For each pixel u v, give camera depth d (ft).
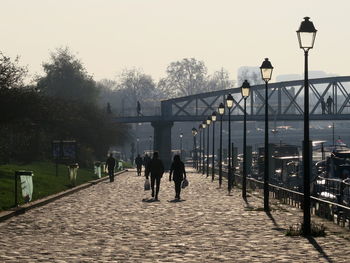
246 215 98.89
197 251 62.13
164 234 75.41
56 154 202.08
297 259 57.26
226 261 56.24
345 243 67.46
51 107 253.65
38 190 138.41
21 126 222.28
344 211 83.76
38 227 82.28
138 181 218.18
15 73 186.70
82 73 491.31
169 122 528.22
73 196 141.90
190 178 256.93
